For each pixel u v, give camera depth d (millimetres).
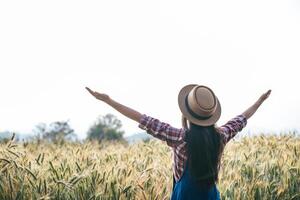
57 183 5703
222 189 6320
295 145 9062
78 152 7570
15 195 5594
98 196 5695
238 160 7617
